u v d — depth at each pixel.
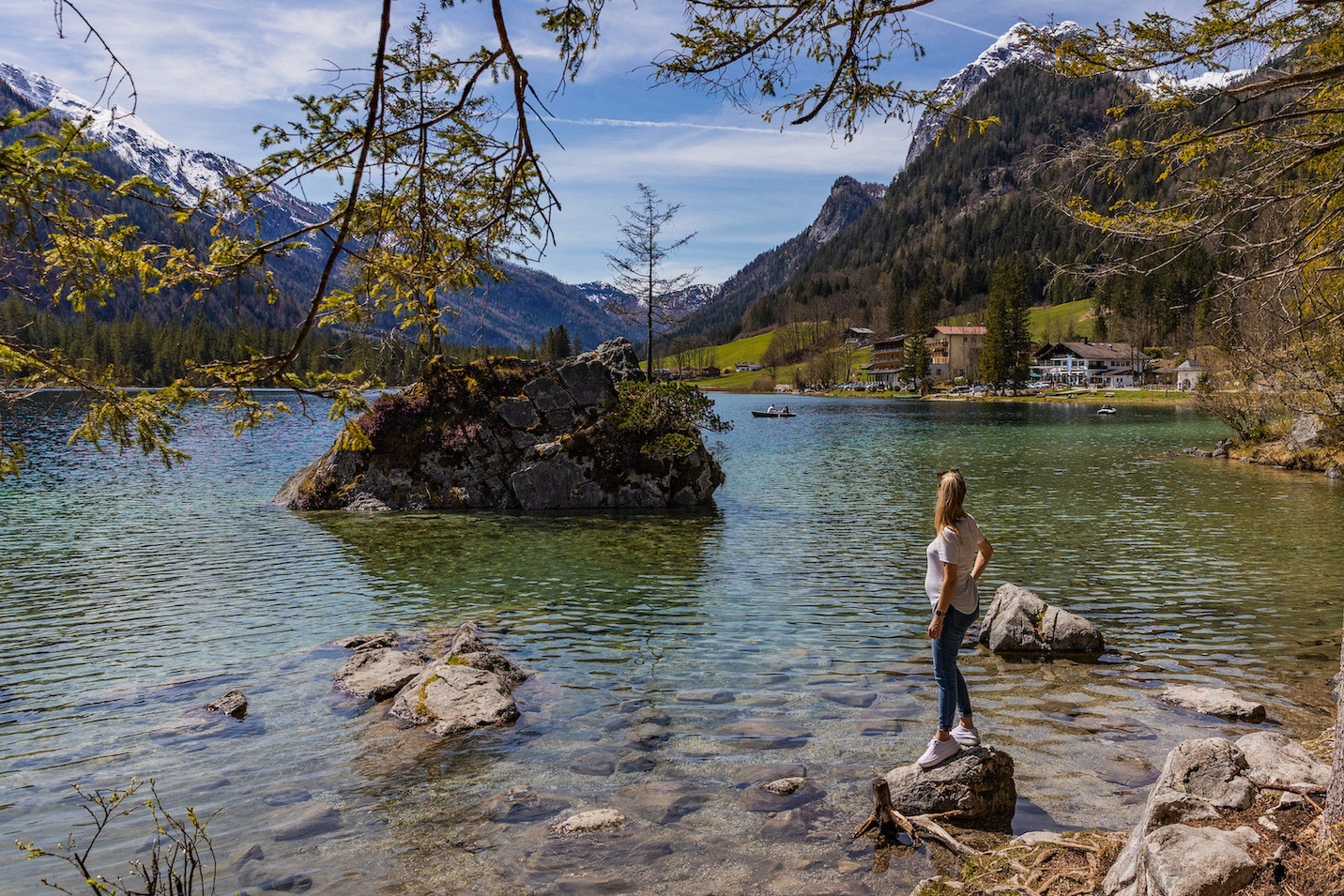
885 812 7.12
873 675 11.37
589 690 10.95
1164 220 8.02
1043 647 12.40
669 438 29.78
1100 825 7.07
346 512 27.84
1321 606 14.82
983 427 75.88
